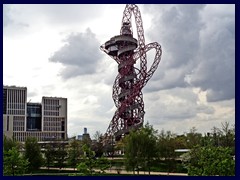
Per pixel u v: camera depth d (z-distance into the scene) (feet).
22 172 189.57
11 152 185.88
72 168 266.98
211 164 135.44
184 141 292.40
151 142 206.28
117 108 351.67
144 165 203.31
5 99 598.34
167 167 222.28
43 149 320.50
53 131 648.38
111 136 342.23
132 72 348.38
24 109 618.03
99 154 324.19
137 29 341.41
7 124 594.65
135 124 337.52
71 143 324.39
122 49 356.18
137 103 341.62
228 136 233.76
